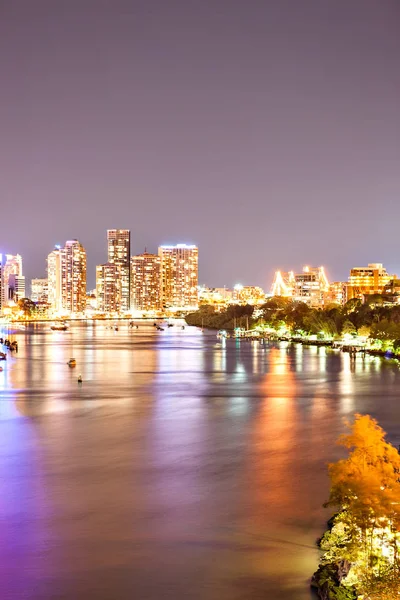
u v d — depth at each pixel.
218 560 48.34
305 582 44.91
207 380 157.75
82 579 45.69
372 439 47.88
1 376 168.12
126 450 80.44
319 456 76.69
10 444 84.19
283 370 180.75
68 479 67.81
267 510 57.97
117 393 134.25
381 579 41.31
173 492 63.19
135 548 50.41
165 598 42.97
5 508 59.03
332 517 53.94
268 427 94.88
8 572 46.75
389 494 43.31
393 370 178.62
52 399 125.50
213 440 85.94
